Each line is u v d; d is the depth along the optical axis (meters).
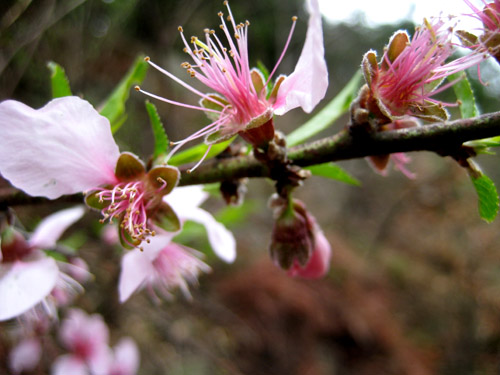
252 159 0.05
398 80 0.05
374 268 0.39
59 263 0.07
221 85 0.05
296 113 0.44
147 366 0.20
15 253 0.06
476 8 0.05
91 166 0.05
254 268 0.30
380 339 0.30
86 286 0.16
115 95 0.06
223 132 0.05
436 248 0.41
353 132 0.05
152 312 0.21
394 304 0.36
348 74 0.52
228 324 0.25
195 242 0.17
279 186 0.05
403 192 0.46
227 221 0.11
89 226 0.15
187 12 0.30
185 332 0.22
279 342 0.27
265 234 0.35
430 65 0.05
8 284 0.06
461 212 0.41
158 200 0.05
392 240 0.45
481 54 0.05
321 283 0.32
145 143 0.26
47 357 0.13
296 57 0.40
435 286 0.39
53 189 0.05
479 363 0.33
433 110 0.05
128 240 0.05
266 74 0.05
